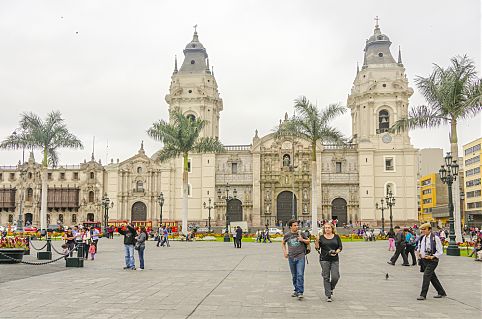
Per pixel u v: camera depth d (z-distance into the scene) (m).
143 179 98.06
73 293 16.77
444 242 45.09
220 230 84.62
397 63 96.94
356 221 92.56
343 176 94.38
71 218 100.56
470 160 117.88
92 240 31.73
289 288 18.30
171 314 13.23
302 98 58.62
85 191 99.56
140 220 97.56
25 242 34.88
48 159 67.19
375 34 98.25
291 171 95.38
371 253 38.84
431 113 44.09
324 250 15.60
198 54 101.44
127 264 25.11
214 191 95.50
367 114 94.81
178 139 61.25
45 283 19.36
